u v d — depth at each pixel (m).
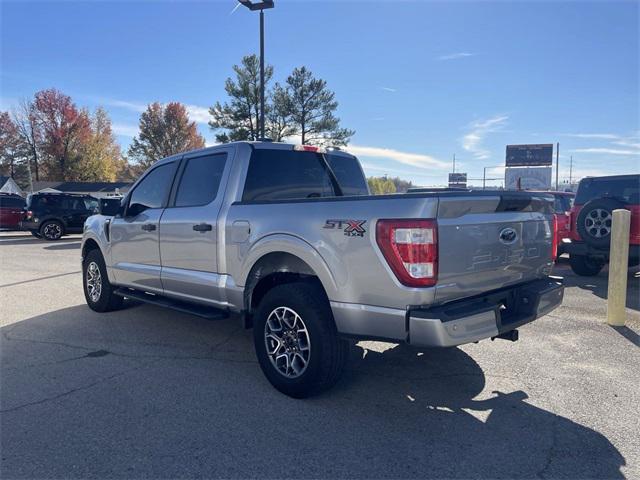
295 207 3.92
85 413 3.67
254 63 29.61
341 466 2.99
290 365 3.95
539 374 4.45
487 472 2.93
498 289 3.85
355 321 3.51
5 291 8.35
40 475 2.89
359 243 3.44
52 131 68.75
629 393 4.04
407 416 3.64
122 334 5.70
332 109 30.50
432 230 3.21
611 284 6.01
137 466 2.98
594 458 3.09
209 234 4.63
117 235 5.99
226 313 4.64
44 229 18.42
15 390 4.09
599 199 8.50
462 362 4.75
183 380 4.31
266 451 3.15
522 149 58.12
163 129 78.06
